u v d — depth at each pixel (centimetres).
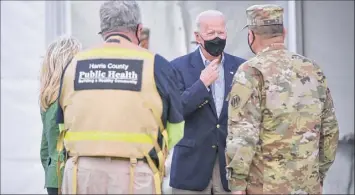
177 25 1002
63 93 578
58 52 652
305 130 590
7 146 983
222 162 668
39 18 985
